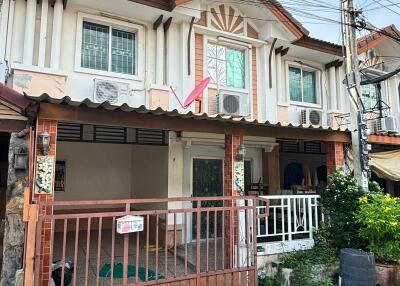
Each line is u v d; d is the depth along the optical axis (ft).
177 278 14.96
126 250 13.80
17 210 15.93
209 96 28.12
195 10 26.48
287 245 22.18
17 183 16.29
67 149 33.76
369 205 20.98
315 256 21.50
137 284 13.93
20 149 16.60
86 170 34.45
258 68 30.91
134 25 25.80
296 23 30.14
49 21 22.79
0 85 14.20
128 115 16.99
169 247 26.45
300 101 33.83
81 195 33.94
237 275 18.06
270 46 31.12
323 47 32.58
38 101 14.71
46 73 21.61
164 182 27.32
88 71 23.65
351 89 25.58
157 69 25.86
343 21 26.09
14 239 15.65
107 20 24.77
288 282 19.65
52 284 14.93
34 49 22.15
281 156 37.55
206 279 15.83
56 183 32.94
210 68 28.73
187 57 26.73
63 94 22.04
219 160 30.53
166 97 25.53
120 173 35.99
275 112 30.91
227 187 21.24
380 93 39.88
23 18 22.16
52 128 15.57
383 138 28.76
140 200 14.52
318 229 23.71
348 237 22.00
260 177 32.55
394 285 19.75
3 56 20.95
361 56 37.70
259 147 32.19
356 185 23.50
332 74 35.19
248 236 17.46
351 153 26.53
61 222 32.63
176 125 18.45
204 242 27.76
